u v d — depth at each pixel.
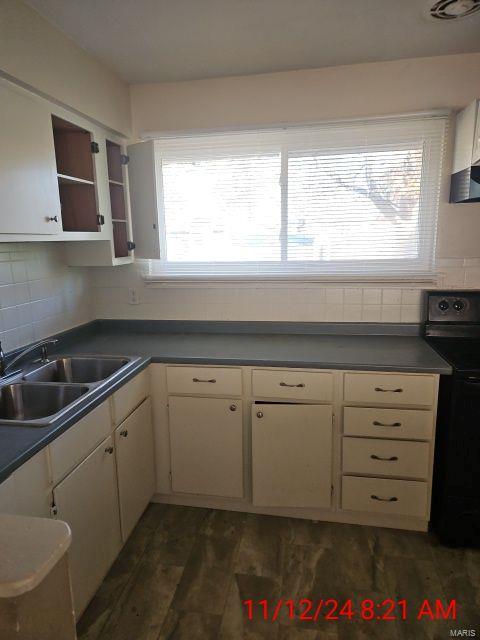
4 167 1.53
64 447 1.48
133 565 1.94
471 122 2.02
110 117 2.30
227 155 2.54
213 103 2.49
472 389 1.84
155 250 2.49
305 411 2.10
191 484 2.31
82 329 2.66
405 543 2.05
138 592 1.79
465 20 1.84
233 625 1.63
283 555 1.99
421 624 1.62
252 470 2.21
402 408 2.03
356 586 1.80
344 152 2.42
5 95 1.53
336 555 1.98
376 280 2.49
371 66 2.30
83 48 2.03
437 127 2.31
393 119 2.32
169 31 1.90
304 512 2.25
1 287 1.99
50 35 1.78
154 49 2.07
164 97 2.53
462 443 1.89
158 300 2.78
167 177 2.64
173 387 2.23
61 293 2.47
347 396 2.06
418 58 2.25
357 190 2.45
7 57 1.54
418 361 2.03
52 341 2.18
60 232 1.87
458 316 2.39
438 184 2.36
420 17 1.81
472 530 1.96
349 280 2.52
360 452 2.09
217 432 2.23
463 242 2.38
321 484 2.16
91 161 2.17
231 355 2.20
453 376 1.87
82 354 2.29
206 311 2.73
